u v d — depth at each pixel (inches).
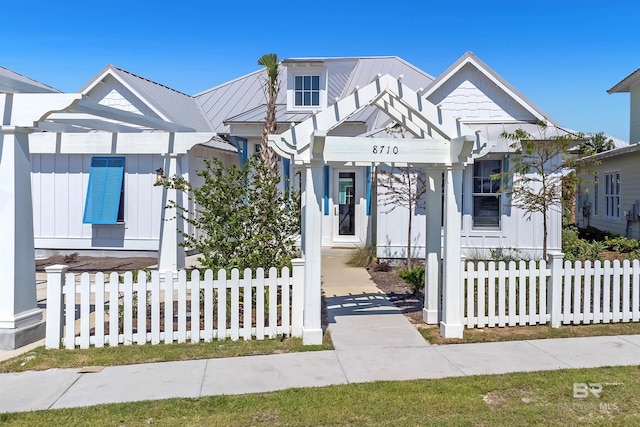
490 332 253.4
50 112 233.8
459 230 243.8
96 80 535.2
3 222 232.7
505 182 457.1
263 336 241.6
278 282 243.1
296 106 568.4
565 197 415.5
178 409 161.8
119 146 390.6
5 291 230.2
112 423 152.3
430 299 269.6
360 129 542.9
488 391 175.6
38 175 531.5
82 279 226.5
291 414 157.6
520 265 261.6
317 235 234.8
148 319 276.8
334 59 669.3
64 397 172.7
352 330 257.3
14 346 227.3
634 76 657.0
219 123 645.9
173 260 381.4
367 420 153.6
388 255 473.7
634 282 266.5
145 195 525.3
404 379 188.2
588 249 475.2
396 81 236.1
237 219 278.5
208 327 237.3
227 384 184.1
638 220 604.7
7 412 160.2
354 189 569.6
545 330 256.2
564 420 152.5
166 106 568.7
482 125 470.3
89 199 518.3
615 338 240.5
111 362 208.4
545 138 406.3
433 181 267.7
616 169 683.4
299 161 232.5
